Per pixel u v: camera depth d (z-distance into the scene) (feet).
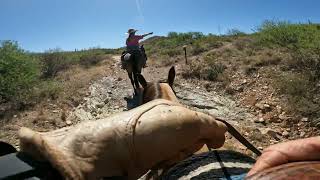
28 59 55.72
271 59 51.37
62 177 6.77
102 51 119.55
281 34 61.93
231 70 51.85
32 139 6.68
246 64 53.06
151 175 9.66
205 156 9.39
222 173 8.44
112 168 7.56
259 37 66.44
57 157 6.80
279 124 35.19
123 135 7.80
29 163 6.48
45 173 6.54
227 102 42.73
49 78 63.41
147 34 45.19
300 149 3.91
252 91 44.24
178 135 8.27
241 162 9.35
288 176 3.31
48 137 7.50
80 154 7.29
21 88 49.34
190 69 55.31
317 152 3.86
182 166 9.04
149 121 8.12
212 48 71.00
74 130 7.70
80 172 7.02
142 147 7.86
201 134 8.77
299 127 33.99
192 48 74.23
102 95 48.52
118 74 61.98
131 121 8.01
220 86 47.80
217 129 9.27
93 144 7.49
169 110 8.52
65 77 62.59
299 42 56.03
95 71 66.13
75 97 47.14
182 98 43.65
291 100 38.47
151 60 71.51
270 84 44.60
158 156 8.06
